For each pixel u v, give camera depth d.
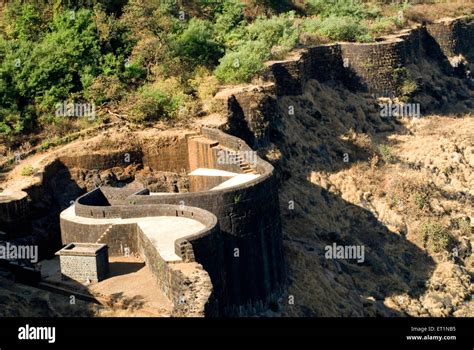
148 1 72.88
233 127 60.62
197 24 72.06
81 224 47.53
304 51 72.81
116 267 45.72
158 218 47.28
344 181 64.19
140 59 66.69
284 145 63.62
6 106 61.78
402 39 79.19
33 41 67.94
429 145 71.56
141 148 57.94
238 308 48.00
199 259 42.16
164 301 41.41
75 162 56.88
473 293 56.94
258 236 49.00
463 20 90.88
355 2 89.12
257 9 83.75
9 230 50.31
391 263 58.44
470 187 68.06
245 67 65.81
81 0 71.25
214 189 49.50
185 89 64.12
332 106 71.69
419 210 62.94
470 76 89.00
